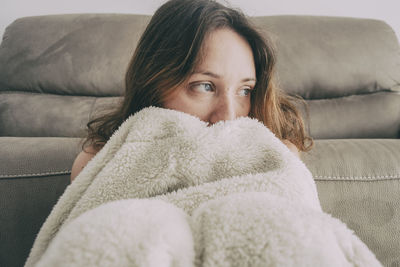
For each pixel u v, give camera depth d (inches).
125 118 21.6
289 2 50.6
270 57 20.3
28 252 21.0
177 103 17.9
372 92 38.5
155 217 7.6
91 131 26.3
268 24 39.2
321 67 37.6
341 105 37.4
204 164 13.0
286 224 7.4
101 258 6.4
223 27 17.0
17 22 42.5
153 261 6.4
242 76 17.3
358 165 21.5
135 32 40.0
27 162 21.6
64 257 6.5
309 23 39.7
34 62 39.7
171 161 13.0
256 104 22.2
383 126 36.0
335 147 23.3
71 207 14.5
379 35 38.6
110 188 13.3
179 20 17.4
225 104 17.3
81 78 39.2
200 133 13.4
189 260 7.2
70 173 22.0
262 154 13.4
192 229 8.3
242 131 14.2
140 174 13.3
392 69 37.7
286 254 6.8
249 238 7.4
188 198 11.1
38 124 37.2
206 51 16.5
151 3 51.6
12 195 20.7
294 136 25.9
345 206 20.8
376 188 20.8
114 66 39.2
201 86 17.3
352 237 8.0
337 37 38.6
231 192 11.1
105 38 39.9
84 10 51.9
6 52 40.4
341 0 50.5
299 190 11.5
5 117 37.8
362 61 37.5
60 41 40.3
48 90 39.9
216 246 7.4
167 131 14.2
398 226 20.5
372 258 7.6
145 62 19.0
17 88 40.2
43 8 51.8
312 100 38.6
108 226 7.0
